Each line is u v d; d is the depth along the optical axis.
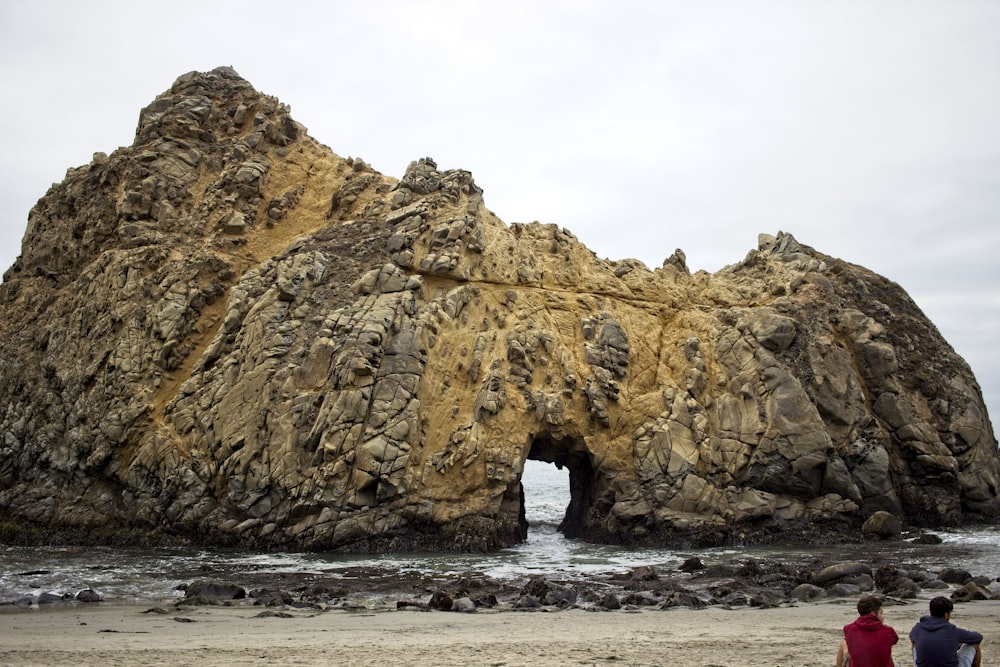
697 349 39.34
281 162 43.75
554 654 13.55
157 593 23.62
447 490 33.34
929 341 42.38
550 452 37.91
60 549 32.22
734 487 35.91
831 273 43.88
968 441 39.62
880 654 10.29
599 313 39.81
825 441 35.88
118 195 41.62
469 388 35.53
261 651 13.98
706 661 12.89
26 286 42.50
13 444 37.06
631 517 35.03
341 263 37.69
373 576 26.33
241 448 33.16
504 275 39.03
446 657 13.28
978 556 30.09
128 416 34.84
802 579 25.05
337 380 33.12
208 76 45.94
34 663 12.84
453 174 41.69
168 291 37.50
